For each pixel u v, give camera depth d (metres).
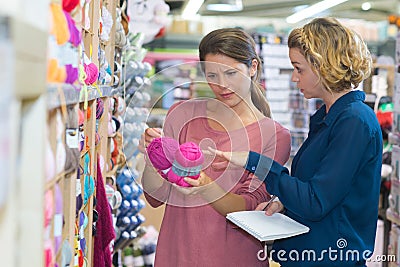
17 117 0.74
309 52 2.09
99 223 2.10
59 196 1.20
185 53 5.23
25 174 0.90
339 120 2.06
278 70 4.97
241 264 2.23
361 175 2.08
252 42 2.17
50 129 1.16
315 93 2.20
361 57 2.09
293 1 5.51
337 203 2.05
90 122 1.85
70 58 1.22
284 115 4.95
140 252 4.17
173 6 5.44
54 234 1.19
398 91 3.42
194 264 2.22
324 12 5.85
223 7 5.62
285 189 2.05
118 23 2.70
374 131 2.06
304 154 2.18
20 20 0.72
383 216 4.14
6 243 0.74
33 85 0.81
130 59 3.47
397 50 3.49
